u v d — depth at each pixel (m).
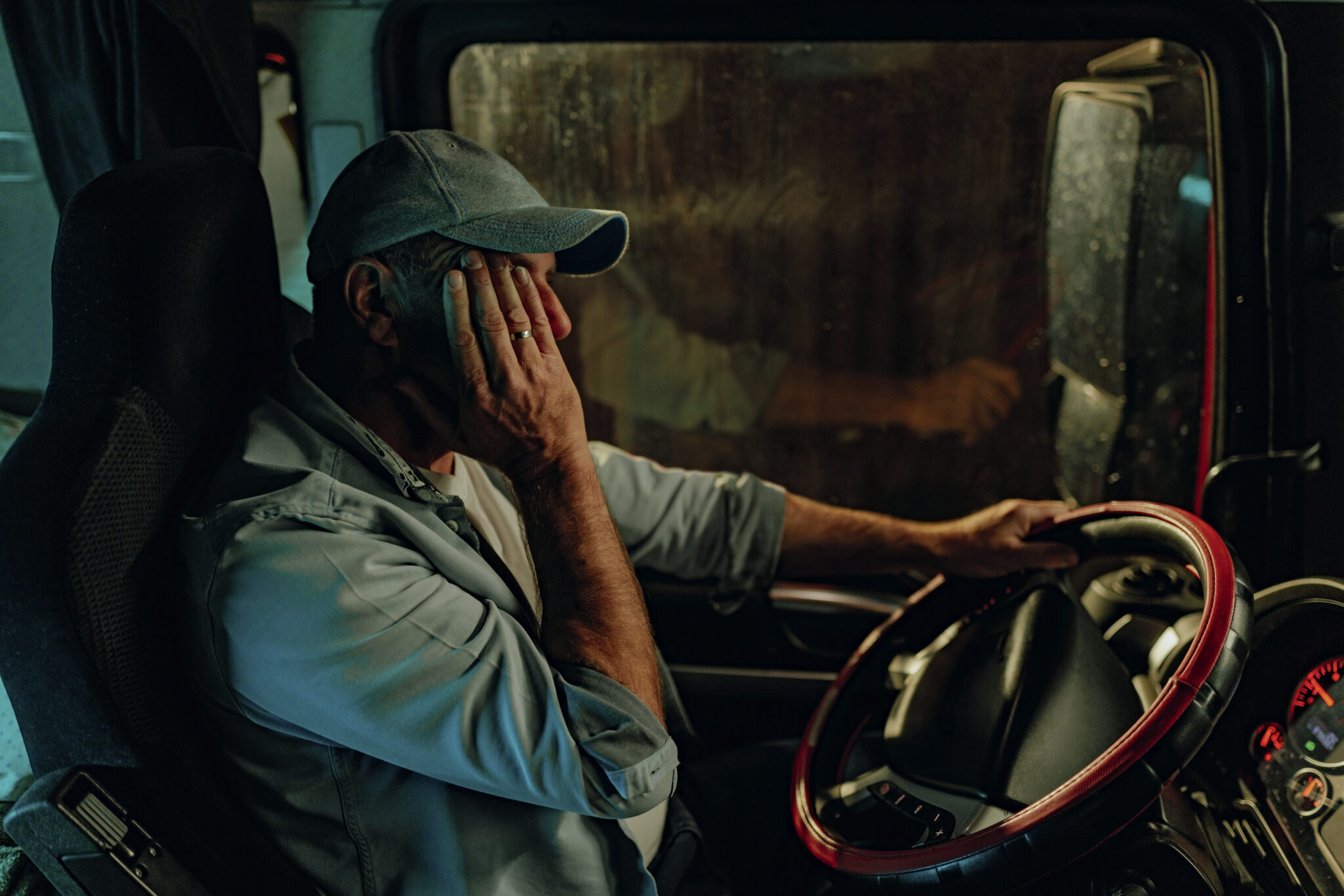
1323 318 1.41
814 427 2.41
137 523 0.87
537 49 1.51
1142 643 1.28
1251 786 1.14
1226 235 1.42
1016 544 1.36
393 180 0.98
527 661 0.95
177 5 1.12
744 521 1.45
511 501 1.31
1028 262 2.14
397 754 0.91
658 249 2.20
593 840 1.04
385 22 1.43
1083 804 0.93
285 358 1.17
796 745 1.55
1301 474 1.43
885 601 1.78
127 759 0.86
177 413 0.93
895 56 1.83
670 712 1.37
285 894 0.98
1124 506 1.29
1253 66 1.36
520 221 0.98
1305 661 1.13
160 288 0.91
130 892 0.89
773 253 2.20
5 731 1.15
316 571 0.89
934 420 2.40
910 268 2.18
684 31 1.43
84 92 1.18
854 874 1.05
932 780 1.16
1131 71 1.60
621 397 2.35
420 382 1.03
